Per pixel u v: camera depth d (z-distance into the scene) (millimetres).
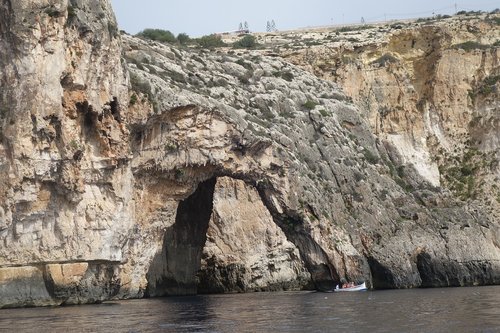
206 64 82812
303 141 80812
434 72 100750
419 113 100188
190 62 80875
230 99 77875
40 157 53750
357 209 80062
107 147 59156
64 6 55062
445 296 61969
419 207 85000
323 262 75188
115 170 59969
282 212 74312
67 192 55906
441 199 88250
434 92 100438
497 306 50750
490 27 104312
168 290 77375
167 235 77812
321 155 81750
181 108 65812
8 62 53156
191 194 74312
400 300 58562
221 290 86000
